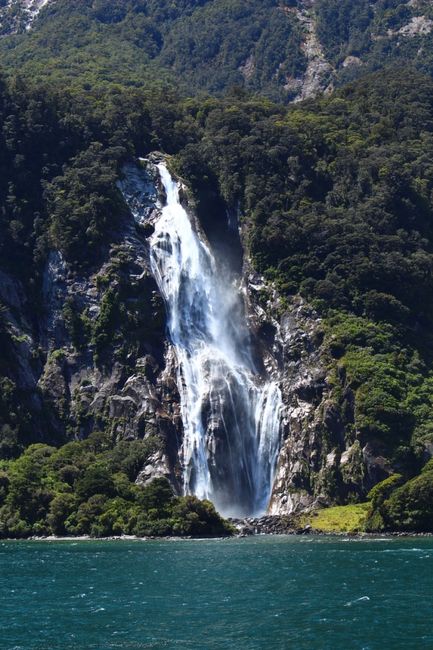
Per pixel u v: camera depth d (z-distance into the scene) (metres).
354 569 171.50
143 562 185.62
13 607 142.88
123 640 124.19
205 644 122.06
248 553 196.38
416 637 123.44
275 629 128.38
